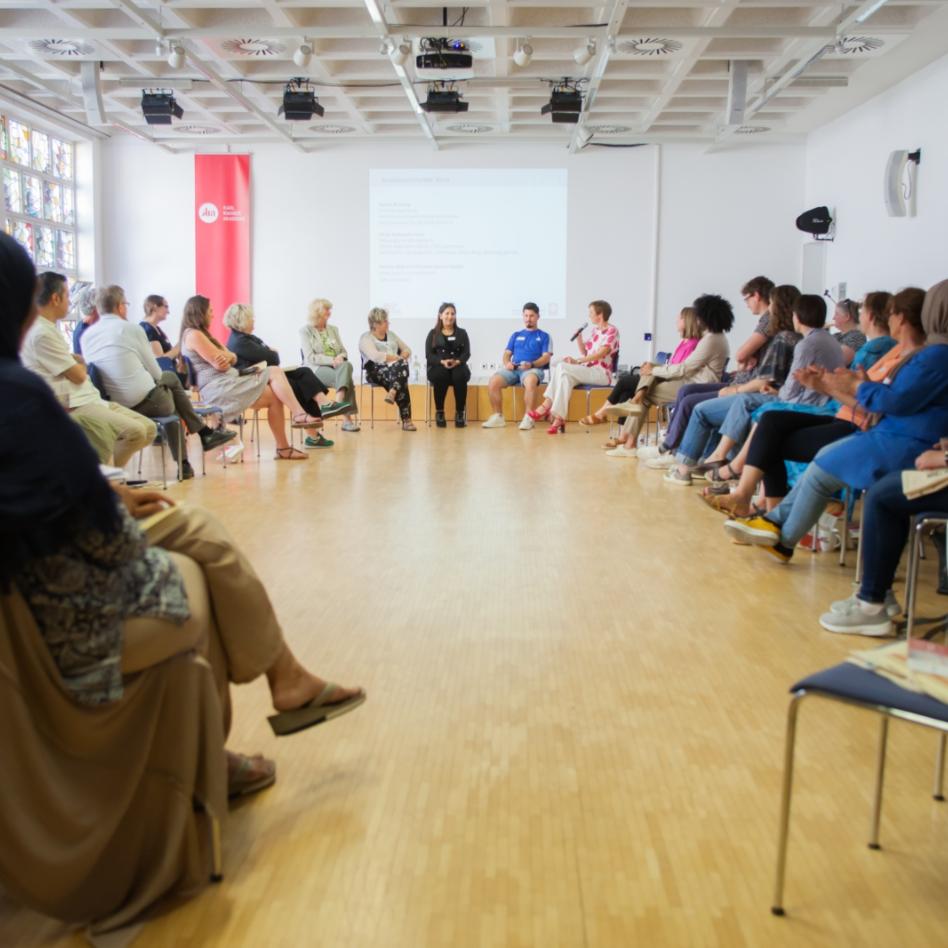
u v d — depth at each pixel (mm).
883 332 3967
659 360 9258
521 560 3691
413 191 10883
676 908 1432
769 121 9984
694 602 3133
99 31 7027
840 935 1367
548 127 10367
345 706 1844
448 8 7133
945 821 1695
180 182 10938
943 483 2531
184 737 1418
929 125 7871
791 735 1408
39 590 1296
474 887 1486
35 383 1288
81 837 1345
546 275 10938
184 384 7340
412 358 11000
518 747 2002
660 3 6516
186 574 1531
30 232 9648
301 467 6371
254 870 1534
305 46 7199
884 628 2770
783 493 3996
